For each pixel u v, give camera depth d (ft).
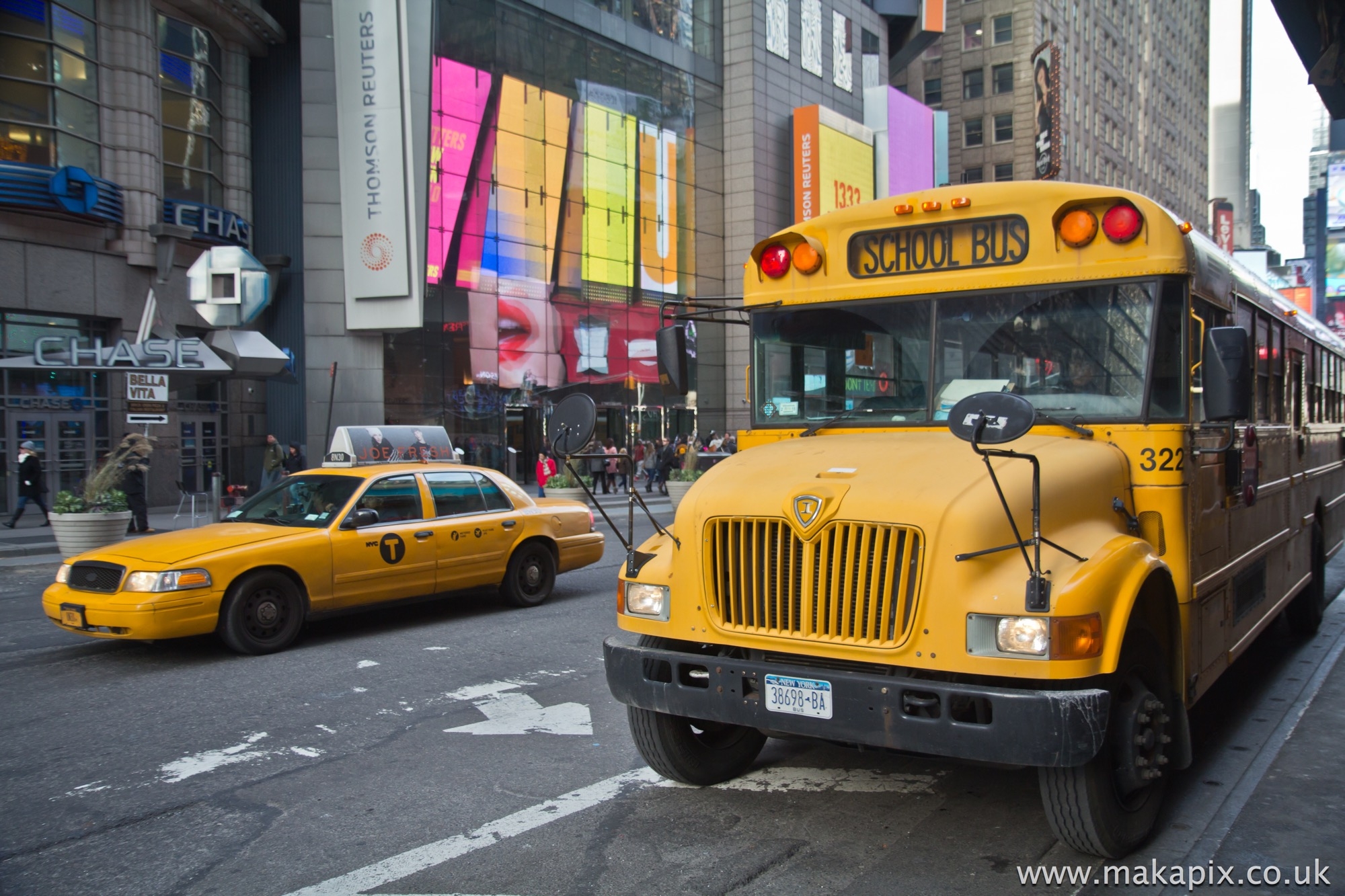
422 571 30.12
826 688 12.51
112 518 46.88
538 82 115.44
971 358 15.60
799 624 12.96
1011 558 12.19
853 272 16.76
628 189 127.34
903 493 12.50
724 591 13.58
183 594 25.02
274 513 29.81
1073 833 12.80
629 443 101.76
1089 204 14.87
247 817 15.06
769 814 14.92
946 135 179.63
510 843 13.92
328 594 27.86
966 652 11.78
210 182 86.33
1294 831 14.24
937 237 16.03
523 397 113.19
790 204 148.25
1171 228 14.46
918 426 15.78
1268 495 21.06
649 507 82.94
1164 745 13.57
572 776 16.75
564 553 34.60
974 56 209.26
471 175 108.06
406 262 94.02
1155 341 14.38
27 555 50.90
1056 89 187.83
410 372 101.45
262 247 95.66
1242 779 16.51
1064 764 11.24
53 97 69.97
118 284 74.59
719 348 141.90
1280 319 22.74
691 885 12.47
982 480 12.67
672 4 134.21
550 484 72.84
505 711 20.86
